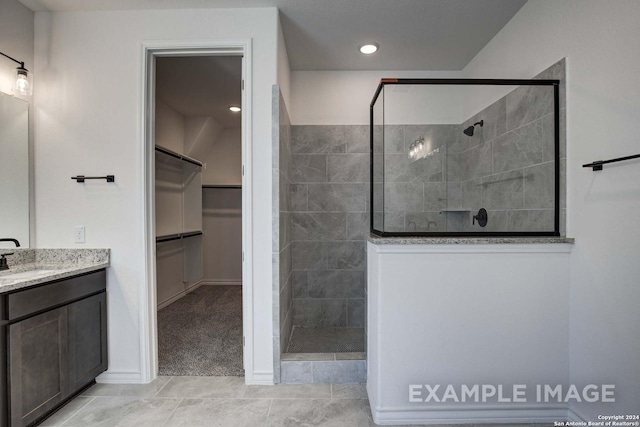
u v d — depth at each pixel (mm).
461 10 2043
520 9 2031
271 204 2051
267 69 2045
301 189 2908
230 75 2965
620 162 1367
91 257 2037
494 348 1666
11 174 1937
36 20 2041
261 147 2053
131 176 2049
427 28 2248
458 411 1676
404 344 1658
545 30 1801
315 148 2912
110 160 2047
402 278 1649
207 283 4875
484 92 2084
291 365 2064
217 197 4875
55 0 1930
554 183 1714
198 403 1841
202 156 4699
